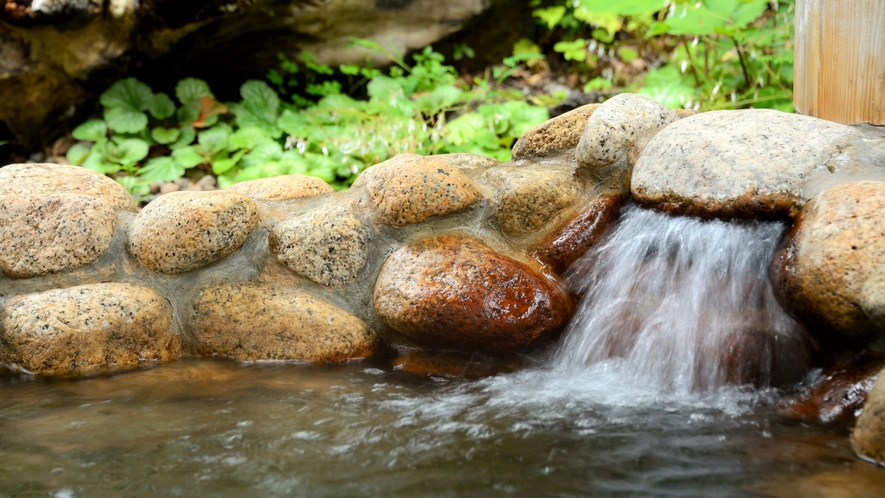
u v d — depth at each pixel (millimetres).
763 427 2389
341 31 5930
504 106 5465
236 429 2465
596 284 3246
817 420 2414
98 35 5027
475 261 3195
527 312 3100
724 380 2725
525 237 3414
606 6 5340
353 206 3484
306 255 3365
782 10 5938
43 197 3328
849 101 3422
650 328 2957
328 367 3191
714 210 2908
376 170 3574
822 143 2910
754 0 5117
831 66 3467
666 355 2867
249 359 3301
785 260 2645
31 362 3098
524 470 2117
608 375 2975
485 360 3176
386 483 2049
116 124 5242
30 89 5133
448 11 6152
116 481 2086
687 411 2561
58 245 3262
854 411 2383
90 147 5496
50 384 2965
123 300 3211
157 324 3262
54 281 3283
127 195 3656
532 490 1992
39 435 2436
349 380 3002
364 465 2172
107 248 3340
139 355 3236
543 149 3721
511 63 6047
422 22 6129
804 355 2662
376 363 3244
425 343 3246
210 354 3338
